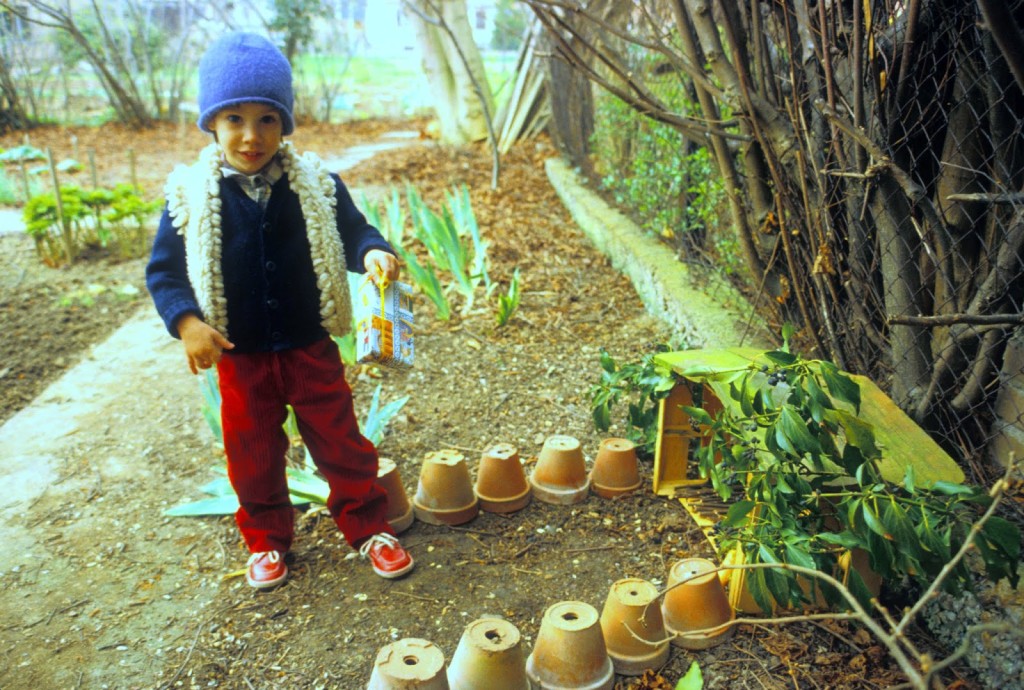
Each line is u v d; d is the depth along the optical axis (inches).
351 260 100.9
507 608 98.6
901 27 95.6
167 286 91.5
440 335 173.0
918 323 87.9
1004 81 88.6
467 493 115.0
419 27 372.5
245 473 100.7
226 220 92.8
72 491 127.6
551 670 83.0
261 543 104.1
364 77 722.8
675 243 189.2
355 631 95.8
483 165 327.6
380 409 146.0
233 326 94.5
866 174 96.2
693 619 90.1
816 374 90.5
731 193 125.9
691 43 115.8
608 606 88.6
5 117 520.4
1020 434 93.2
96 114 585.6
